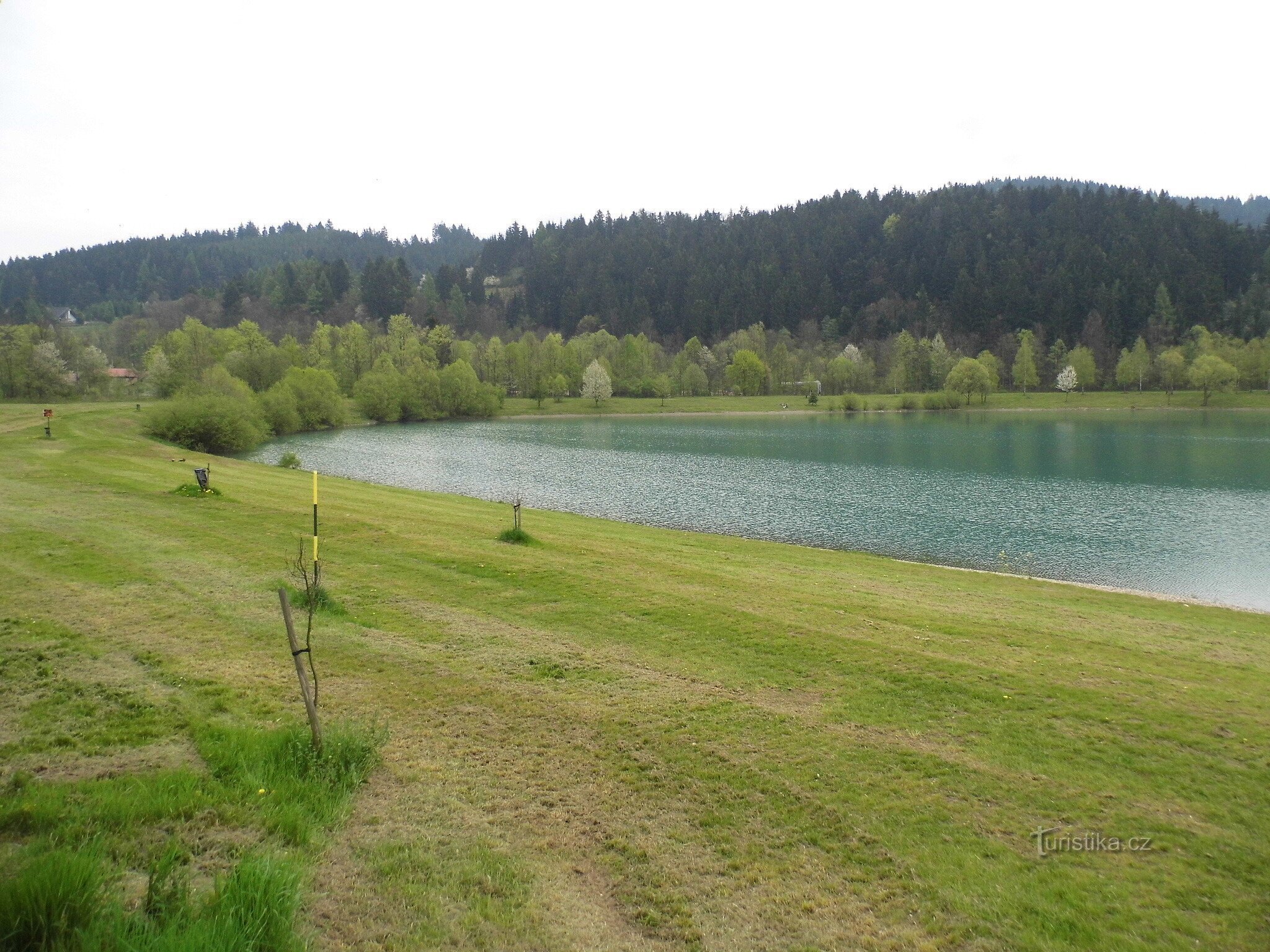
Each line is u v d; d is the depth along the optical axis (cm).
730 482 4831
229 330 11888
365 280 19875
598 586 1602
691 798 780
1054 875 673
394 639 1212
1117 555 2908
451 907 595
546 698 1016
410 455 6419
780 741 916
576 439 8106
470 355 13725
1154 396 12562
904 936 594
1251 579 2569
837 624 1415
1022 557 2856
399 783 782
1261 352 11844
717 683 1095
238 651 1122
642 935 580
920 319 17850
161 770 761
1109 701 1073
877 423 10350
